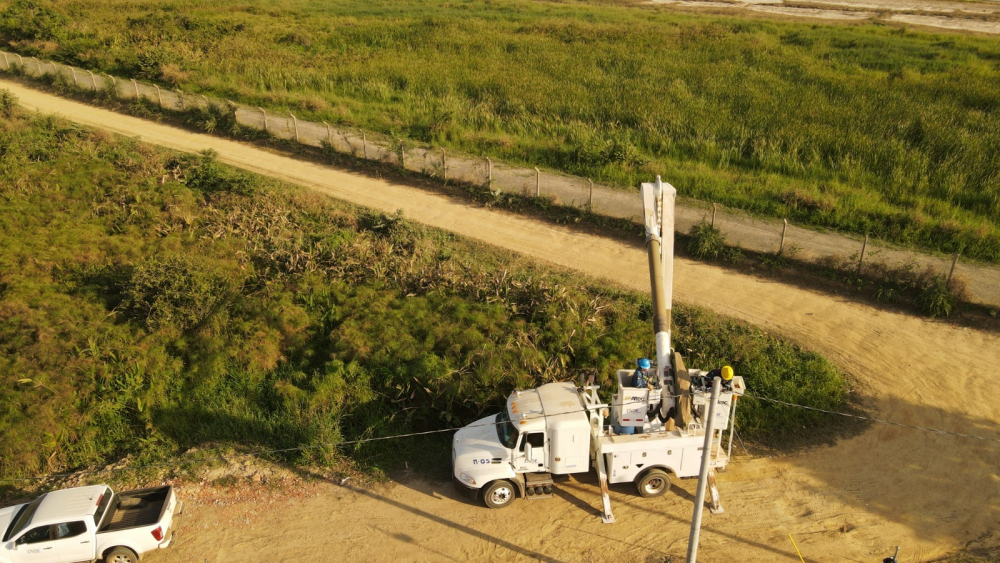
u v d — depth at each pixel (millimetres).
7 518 14094
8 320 20766
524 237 27891
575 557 14031
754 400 18062
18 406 17641
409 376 18078
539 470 15109
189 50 50375
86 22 56938
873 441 16984
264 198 29719
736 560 13773
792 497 15375
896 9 75875
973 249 24906
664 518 14898
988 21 68625
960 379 19188
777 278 24641
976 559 13547
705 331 20750
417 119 38781
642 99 39906
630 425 14914
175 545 14617
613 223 28312
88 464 17297
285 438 17172
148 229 26859
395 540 14602
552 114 38531
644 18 65438
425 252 25188
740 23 60938
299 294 22219
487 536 14617
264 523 15172
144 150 34656
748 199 29094
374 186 32531
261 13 65250
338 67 47656
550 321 20141
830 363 19828
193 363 19266
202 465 16781
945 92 40344
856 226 26891
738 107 38812
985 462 16141
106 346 19609
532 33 57281
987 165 30141
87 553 13633
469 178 32125
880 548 13938
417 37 55062
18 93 44500
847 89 41219
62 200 28938
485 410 17750
